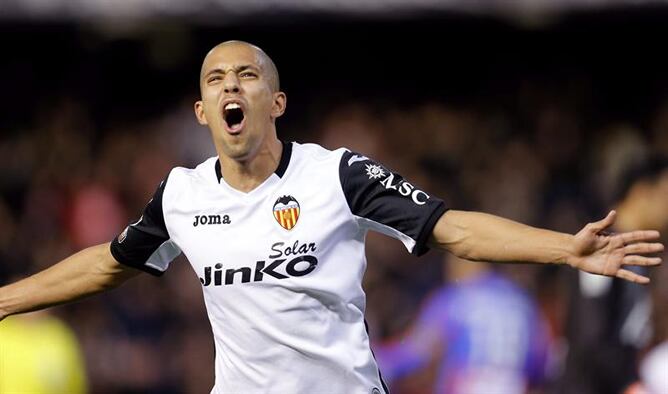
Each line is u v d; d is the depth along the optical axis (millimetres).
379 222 19844
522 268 40719
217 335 20609
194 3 49406
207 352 44844
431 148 51500
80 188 48938
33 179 50000
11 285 21828
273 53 55406
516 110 54500
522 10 49781
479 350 33312
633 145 48969
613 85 55219
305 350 19984
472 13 49844
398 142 52125
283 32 54500
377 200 19781
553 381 31422
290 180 20141
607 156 48906
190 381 44625
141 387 44375
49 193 49125
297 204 19953
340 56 55750
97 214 48125
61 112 52875
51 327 33594
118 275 21484
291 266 19828
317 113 54594
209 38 54562
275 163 20250
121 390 44344
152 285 45562
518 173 50125
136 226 21078
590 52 55562
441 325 33938
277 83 20578
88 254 21562
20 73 54094
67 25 50125
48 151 51000
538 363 33875
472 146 51594
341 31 53750
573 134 53156
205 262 20250
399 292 44031
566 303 30562
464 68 55938
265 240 19953
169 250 21281
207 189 20359
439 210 19453
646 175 30438
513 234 18906
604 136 53250
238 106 19906
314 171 20141
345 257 20109
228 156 20109
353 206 19953
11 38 53781
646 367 29484
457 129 52219
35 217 48406
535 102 54438
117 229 48500
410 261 44656
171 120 52406
